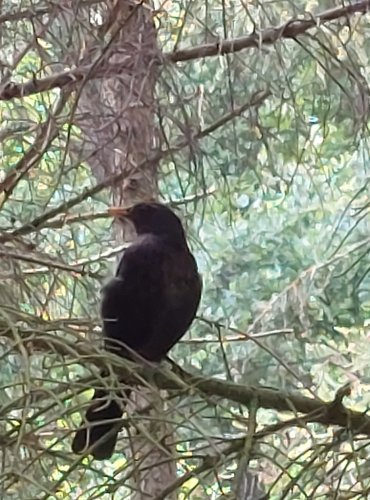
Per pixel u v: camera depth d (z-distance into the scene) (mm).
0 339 3789
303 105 4477
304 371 5883
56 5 3902
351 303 5801
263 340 5570
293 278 6312
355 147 4148
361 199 5879
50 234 4957
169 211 4102
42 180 4727
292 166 5730
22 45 4375
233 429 4605
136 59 3965
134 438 3156
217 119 4336
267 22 4543
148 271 3896
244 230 6660
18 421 2941
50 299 3984
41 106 4965
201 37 4516
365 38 4699
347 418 3453
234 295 6551
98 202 5055
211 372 5770
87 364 3057
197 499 3723
